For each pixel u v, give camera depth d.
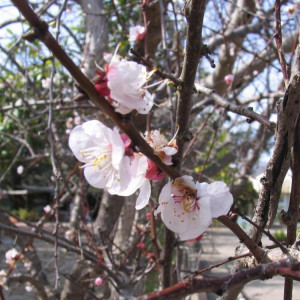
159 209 1.00
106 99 0.75
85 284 3.71
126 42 4.48
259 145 4.73
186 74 1.20
